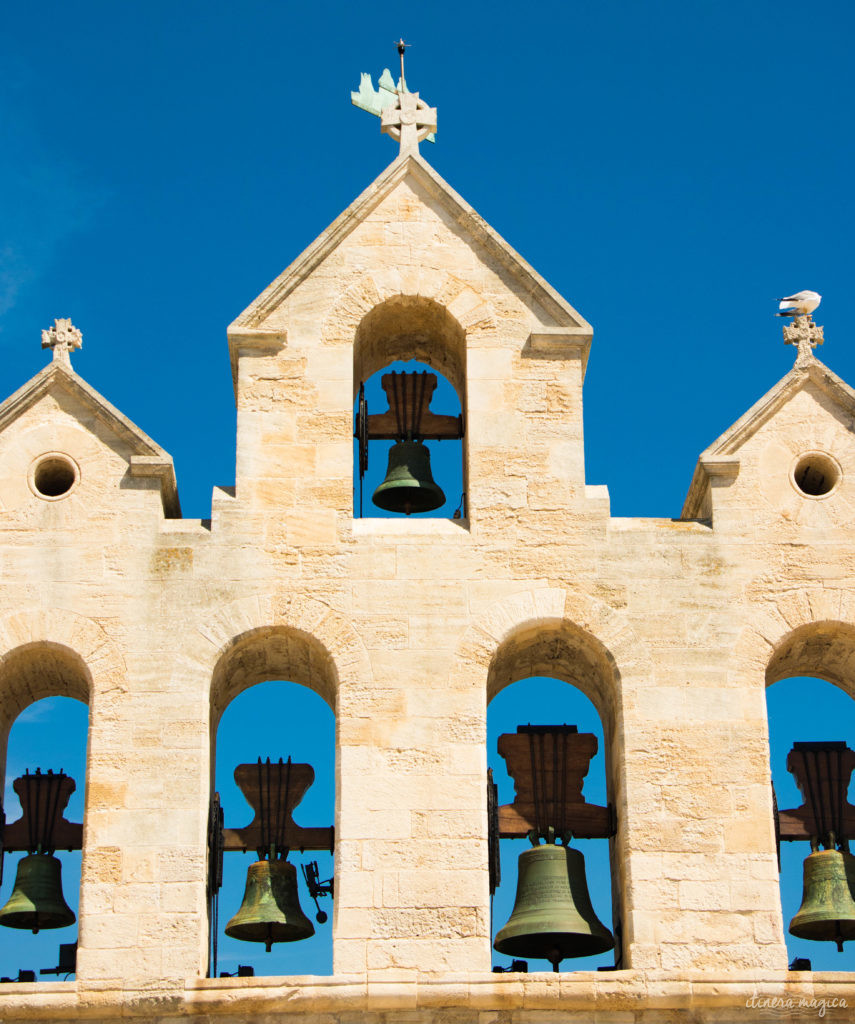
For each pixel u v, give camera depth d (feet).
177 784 94.94
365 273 105.91
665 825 94.68
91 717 96.32
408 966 91.45
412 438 109.40
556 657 101.55
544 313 105.29
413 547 99.81
